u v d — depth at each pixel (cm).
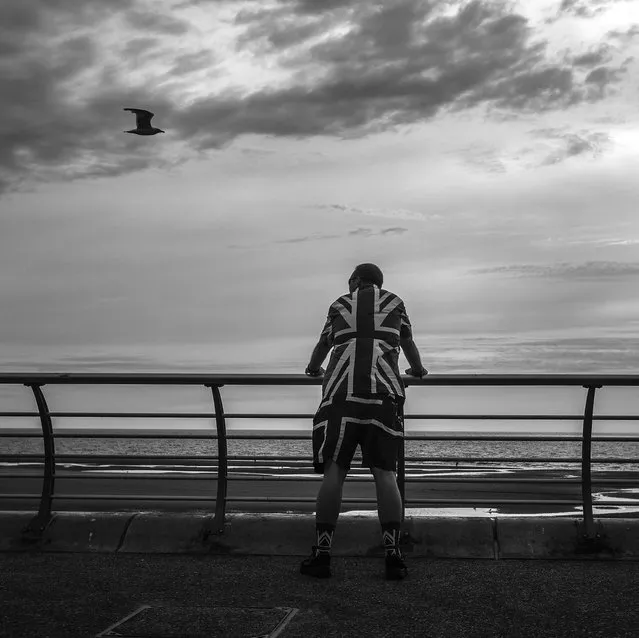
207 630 350
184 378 510
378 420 456
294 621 364
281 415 520
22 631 349
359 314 478
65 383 512
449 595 408
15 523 531
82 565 474
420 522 509
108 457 530
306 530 512
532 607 386
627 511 1053
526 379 492
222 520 518
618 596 404
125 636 342
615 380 485
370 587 425
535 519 511
